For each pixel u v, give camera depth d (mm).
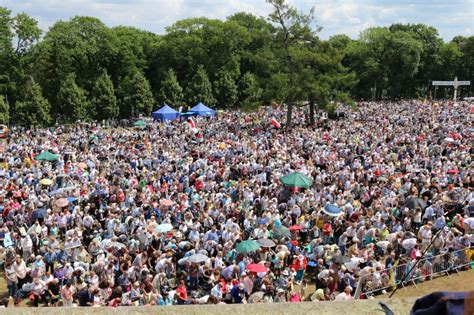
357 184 26781
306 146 40781
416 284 18141
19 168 34906
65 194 26281
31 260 19719
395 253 19188
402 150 37906
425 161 32875
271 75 62062
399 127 51125
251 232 21344
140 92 80312
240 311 4461
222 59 91938
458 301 2266
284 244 19625
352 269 17219
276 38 62438
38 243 21219
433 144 39938
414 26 121688
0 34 80000
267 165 32438
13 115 74000
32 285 16766
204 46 91688
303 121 66500
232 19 108438
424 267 18312
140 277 16312
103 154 39438
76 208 22984
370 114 70000
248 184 27297
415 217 22078
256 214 24781
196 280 17562
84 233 22203
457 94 119062
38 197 26281
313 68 61688
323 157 34656
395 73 112312
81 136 51188
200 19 93250
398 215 22922
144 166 35312
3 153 41938
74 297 15922
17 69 81562
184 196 25312
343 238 20047
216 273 16922
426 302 2396
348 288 14250
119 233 21312
